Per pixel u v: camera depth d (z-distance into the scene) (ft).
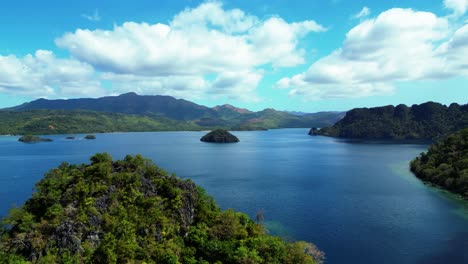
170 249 260.01
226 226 303.68
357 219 435.94
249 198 551.59
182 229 295.89
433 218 435.94
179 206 308.19
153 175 337.31
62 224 238.48
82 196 271.08
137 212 279.28
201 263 256.93
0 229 245.86
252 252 263.08
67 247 228.63
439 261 312.09
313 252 322.55
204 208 330.95
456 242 355.36
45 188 279.49
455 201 520.01
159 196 311.88
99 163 315.17
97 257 229.86
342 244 353.51
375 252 333.21
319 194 581.12
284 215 455.22
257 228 321.52
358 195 570.46
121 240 242.99
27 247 224.12
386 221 426.51
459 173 593.42
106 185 290.56
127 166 332.39
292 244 309.42
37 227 236.84
